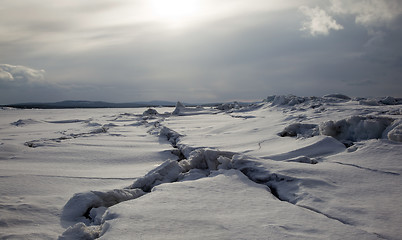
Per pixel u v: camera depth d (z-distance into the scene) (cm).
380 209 304
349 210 305
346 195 353
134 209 305
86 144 1077
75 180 566
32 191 487
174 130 1393
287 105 1853
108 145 1059
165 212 298
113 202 406
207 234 246
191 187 397
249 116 1766
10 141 1166
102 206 386
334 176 427
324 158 561
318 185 391
